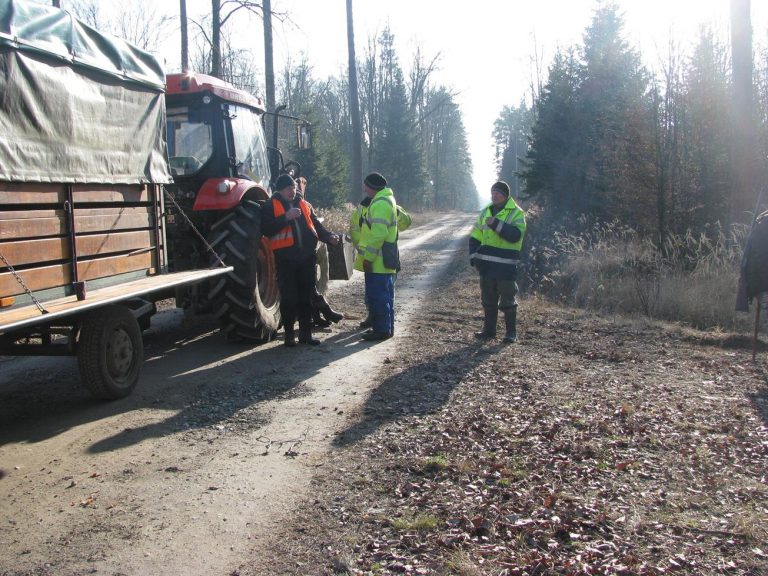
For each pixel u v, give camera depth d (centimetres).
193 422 536
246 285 767
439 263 1836
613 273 1205
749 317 945
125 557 334
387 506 385
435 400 582
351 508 383
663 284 1075
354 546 341
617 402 565
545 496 387
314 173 3434
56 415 553
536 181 2717
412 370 686
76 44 509
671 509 372
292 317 797
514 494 391
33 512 384
